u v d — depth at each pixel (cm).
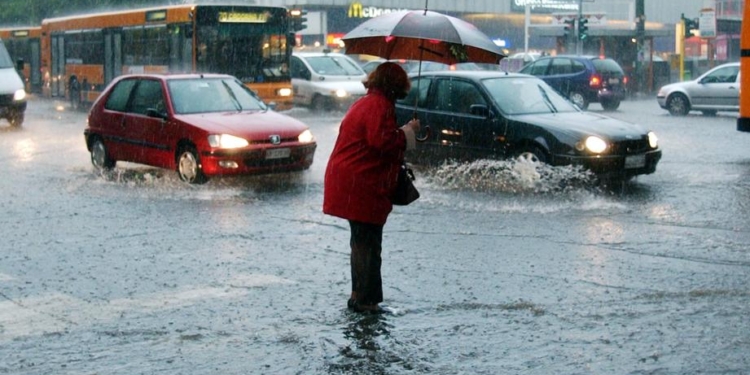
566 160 1662
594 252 1170
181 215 1458
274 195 1659
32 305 941
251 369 742
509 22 9394
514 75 1881
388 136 832
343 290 993
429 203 1548
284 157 1775
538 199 1587
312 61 3759
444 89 1869
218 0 4666
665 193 1650
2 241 1265
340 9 8062
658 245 1210
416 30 869
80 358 773
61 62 4250
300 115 3600
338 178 861
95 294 982
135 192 1705
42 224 1388
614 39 5559
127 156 1933
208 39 3102
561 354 771
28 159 2248
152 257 1160
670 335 819
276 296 969
